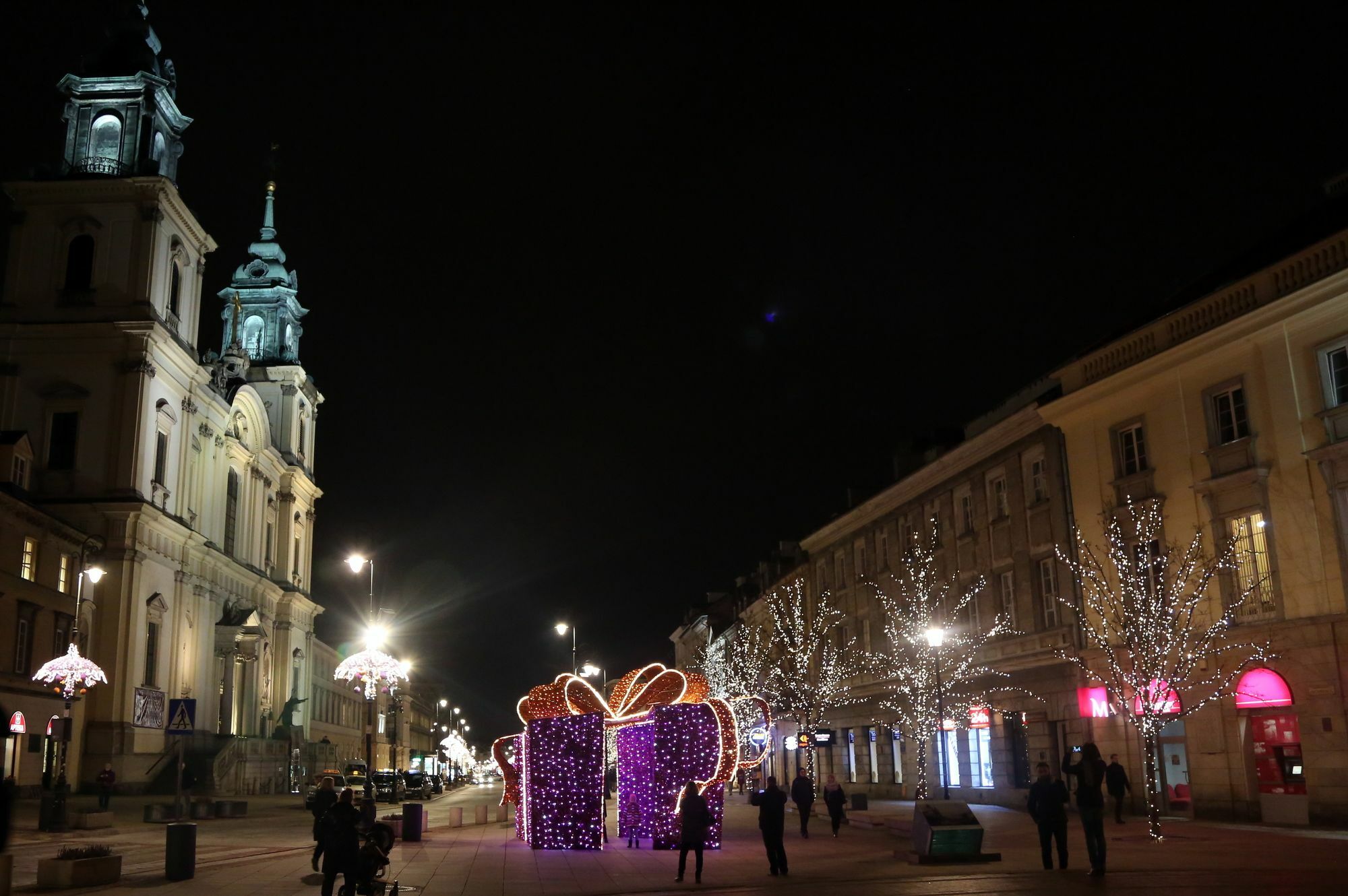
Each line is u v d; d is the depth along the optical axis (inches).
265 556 2896.2
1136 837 950.4
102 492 1967.3
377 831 605.6
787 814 1540.4
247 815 1621.6
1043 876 685.9
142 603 1966.0
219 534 2485.2
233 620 2448.3
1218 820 1093.8
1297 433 1054.4
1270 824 1039.6
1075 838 976.3
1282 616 1052.5
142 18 2277.3
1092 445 1316.4
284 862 876.6
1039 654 1385.3
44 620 1689.2
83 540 1840.6
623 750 1151.6
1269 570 1074.1
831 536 2225.6
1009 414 1568.7
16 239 2090.3
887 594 1924.2
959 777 1622.8
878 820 1206.9
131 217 2107.5
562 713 1063.0
